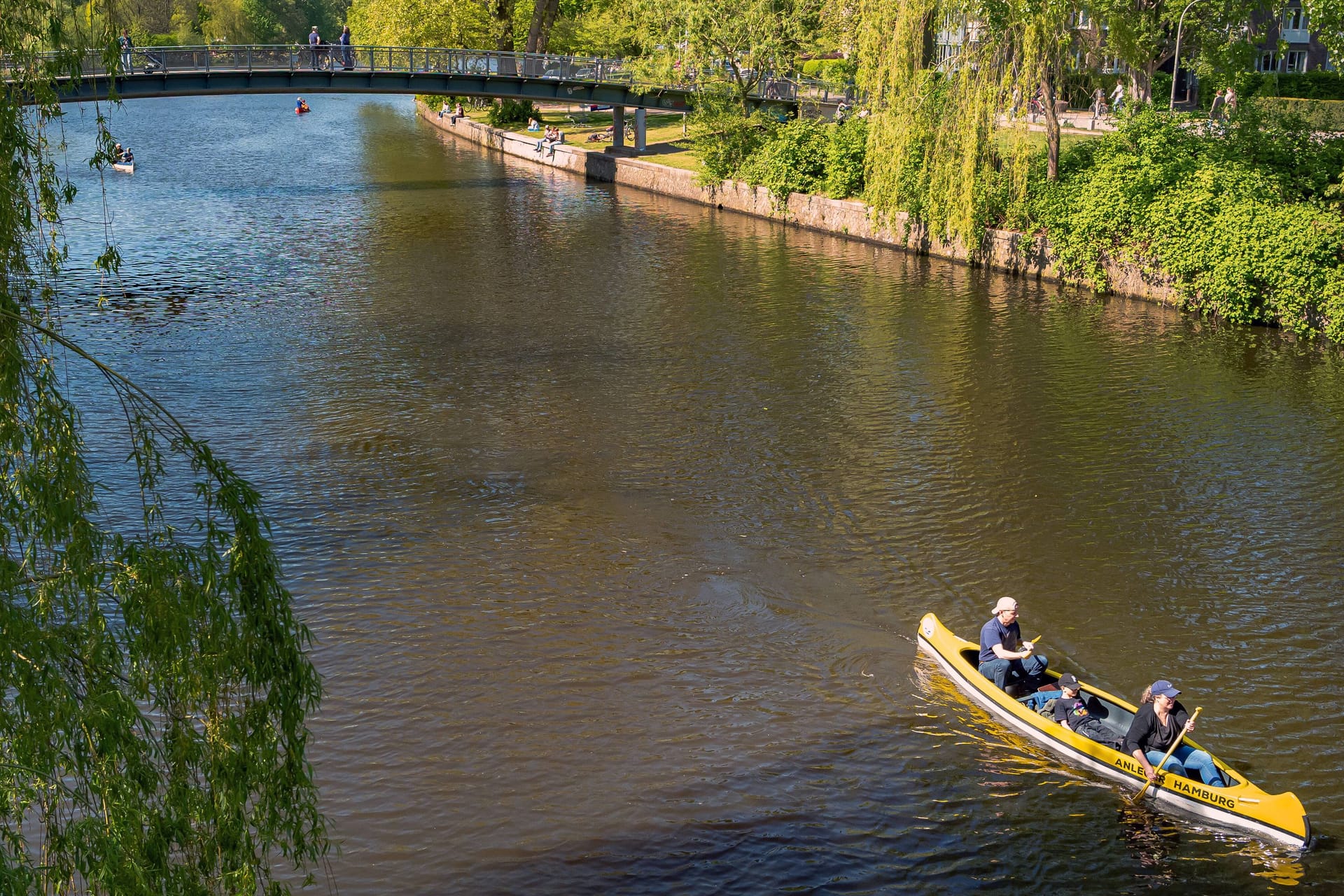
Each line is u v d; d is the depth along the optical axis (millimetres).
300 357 27578
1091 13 36156
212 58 49062
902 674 15086
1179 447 22453
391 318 31203
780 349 28859
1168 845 12023
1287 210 30188
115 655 7141
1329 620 16422
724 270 37719
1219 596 17062
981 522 19391
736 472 21328
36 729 6562
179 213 46500
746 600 16859
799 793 12773
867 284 35812
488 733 13711
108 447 21453
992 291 34719
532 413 24156
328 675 14789
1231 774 12383
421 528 18875
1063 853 11914
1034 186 36469
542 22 69062
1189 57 44469
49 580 7137
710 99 49938
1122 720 13477
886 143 38906
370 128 83250
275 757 7629
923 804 12656
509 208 49625
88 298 32562
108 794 6734
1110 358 27969
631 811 12461
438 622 16094
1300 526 19234
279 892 7730
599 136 64062
